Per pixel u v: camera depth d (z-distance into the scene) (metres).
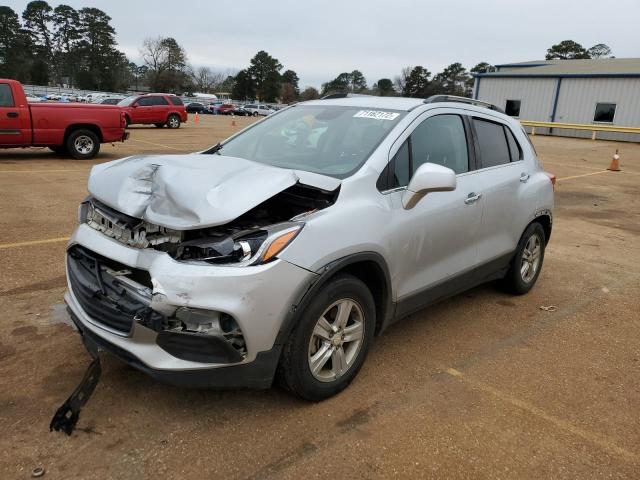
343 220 3.11
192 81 110.44
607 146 27.70
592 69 36.56
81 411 3.04
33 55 103.94
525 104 37.44
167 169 3.18
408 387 3.49
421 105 4.04
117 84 105.12
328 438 2.92
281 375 3.03
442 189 3.38
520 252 5.05
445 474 2.71
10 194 8.72
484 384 3.58
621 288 5.70
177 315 2.72
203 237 2.83
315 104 4.55
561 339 4.35
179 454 2.74
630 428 3.18
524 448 2.94
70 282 3.37
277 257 2.79
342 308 3.20
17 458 2.65
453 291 4.27
